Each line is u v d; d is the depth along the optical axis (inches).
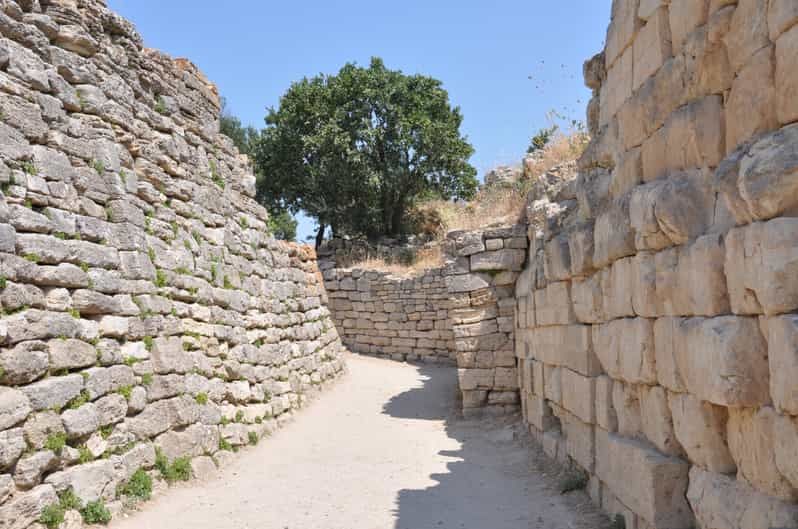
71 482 225.1
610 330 230.8
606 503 240.8
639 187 198.5
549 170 442.0
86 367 252.1
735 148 150.5
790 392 121.0
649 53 200.8
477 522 249.1
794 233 122.7
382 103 1129.4
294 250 560.4
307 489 301.1
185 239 360.2
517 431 416.8
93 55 315.6
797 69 125.0
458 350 481.7
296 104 1160.8
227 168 451.8
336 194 1182.9
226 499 281.7
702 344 154.7
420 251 1026.7
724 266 150.0
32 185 249.8
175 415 301.3
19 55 260.8
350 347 892.0
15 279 229.1
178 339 320.8
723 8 155.8
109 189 298.5
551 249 309.7
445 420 483.2
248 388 397.7
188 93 409.4
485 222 530.6
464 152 1198.9
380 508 270.8
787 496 129.8
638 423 215.8
